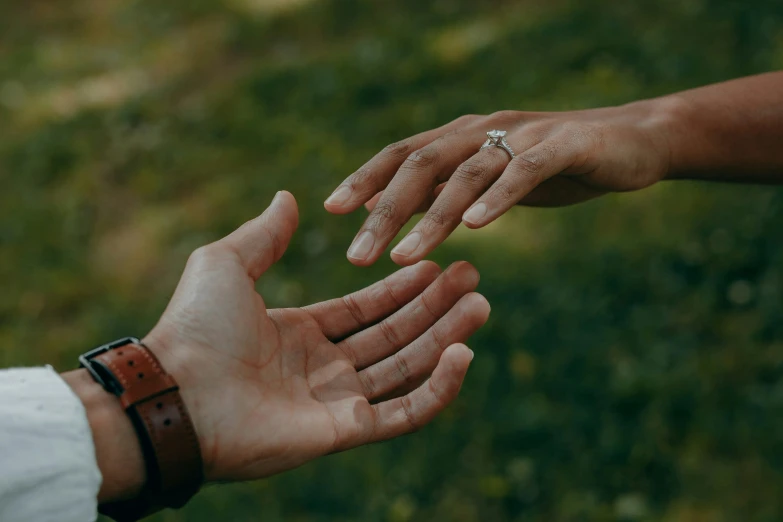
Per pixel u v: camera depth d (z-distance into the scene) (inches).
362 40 208.4
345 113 177.9
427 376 50.1
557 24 190.4
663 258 126.2
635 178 56.3
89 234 156.7
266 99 187.6
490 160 50.5
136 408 39.7
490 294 124.7
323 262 138.6
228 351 44.6
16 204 166.1
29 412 36.6
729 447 99.1
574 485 98.2
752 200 133.2
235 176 163.9
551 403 107.7
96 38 240.2
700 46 174.4
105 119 190.5
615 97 163.8
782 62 163.5
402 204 49.7
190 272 46.1
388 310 52.7
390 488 100.0
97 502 39.5
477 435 104.7
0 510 34.7
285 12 228.4
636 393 105.9
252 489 101.3
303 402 46.3
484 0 213.8
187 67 212.4
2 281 146.5
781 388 104.1
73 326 135.2
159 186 165.5
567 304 121.1
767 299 116.1
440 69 185.3
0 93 213.9
